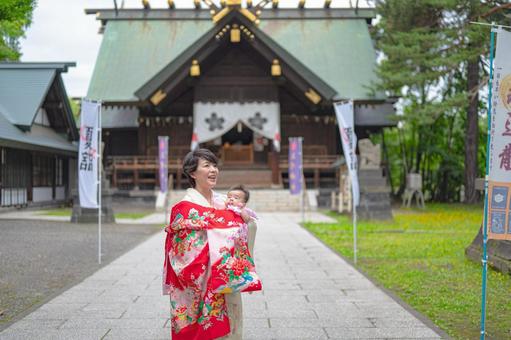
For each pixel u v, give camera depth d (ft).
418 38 68.23
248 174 93.76
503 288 22.84
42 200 83.30
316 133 97.91
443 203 92.94
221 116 92.89
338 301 20.86
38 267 28.63
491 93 15.40
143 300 20.84
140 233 46.65
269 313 19.03
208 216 11.97
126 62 107.04
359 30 114.01
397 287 23.66
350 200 63.62
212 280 11.59
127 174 98.17
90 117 34.94
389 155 118.21
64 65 82.74
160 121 96.78
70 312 18.98
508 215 15.38
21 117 73.31
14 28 61.41
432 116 70.38
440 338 15.98
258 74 93.40
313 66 105.50
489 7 59.98
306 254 33.96
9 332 16.53
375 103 90.89
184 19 116.67
